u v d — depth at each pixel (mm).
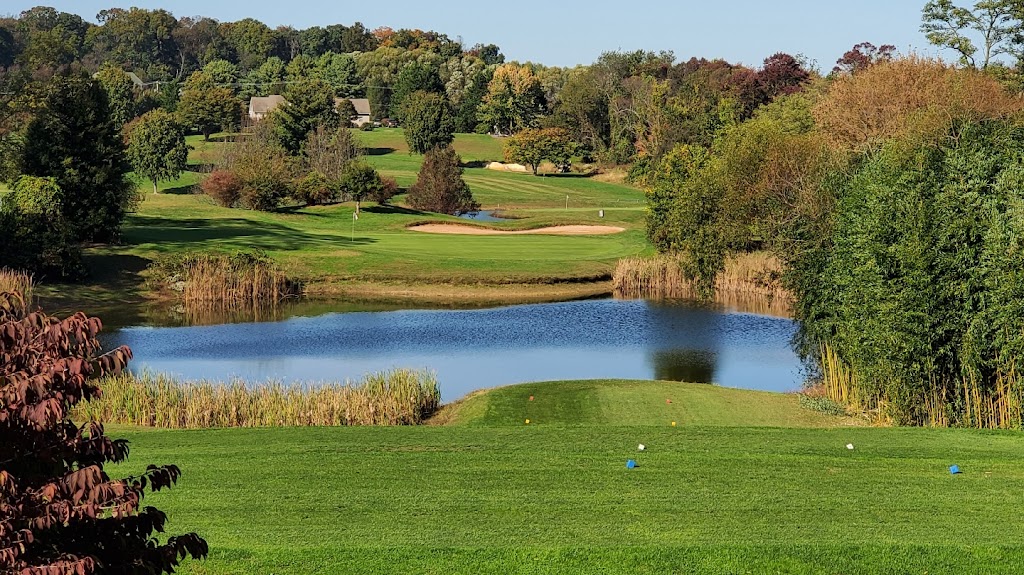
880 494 16125
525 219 85125
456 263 59344
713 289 49250
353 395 26078
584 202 106688
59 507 7891
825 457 18453
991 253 23234
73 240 59094
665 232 59688
